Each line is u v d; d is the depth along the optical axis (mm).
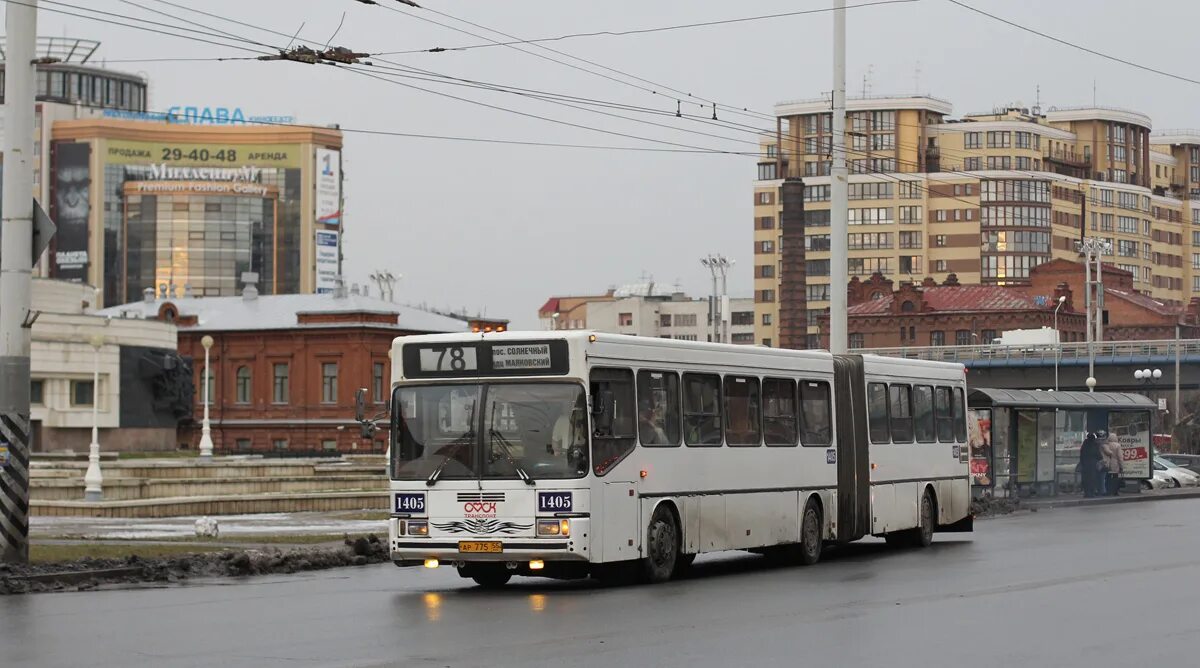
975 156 183000
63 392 86625
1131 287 179375
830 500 27641
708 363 24203
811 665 13859
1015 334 123125
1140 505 51094
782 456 26125
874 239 182125
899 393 30656
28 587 22062
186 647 15289
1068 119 199250
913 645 15211
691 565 26984
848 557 28703
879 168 182125
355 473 59125
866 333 163750
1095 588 21188
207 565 25359
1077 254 190500
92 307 98312
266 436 104438
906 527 30500
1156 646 15156
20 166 23609
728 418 24656
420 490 21641
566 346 21266
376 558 28875
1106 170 199250
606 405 21609
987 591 20891
